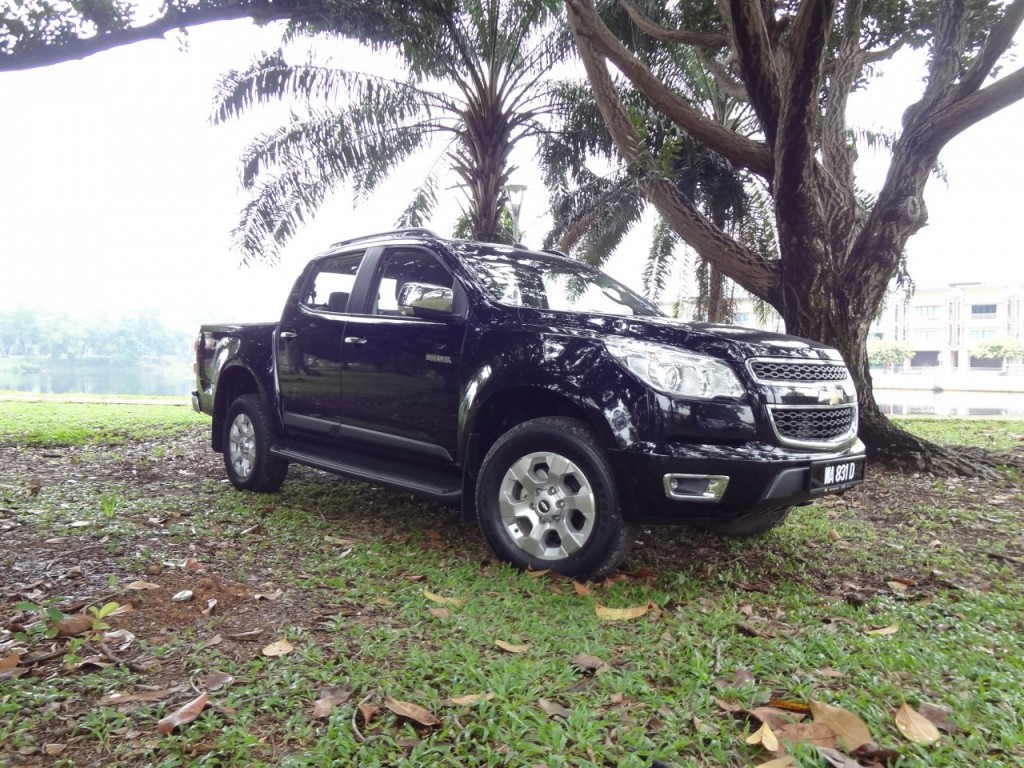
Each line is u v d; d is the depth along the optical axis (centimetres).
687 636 292
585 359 358
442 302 418
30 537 403
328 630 292
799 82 654
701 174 1424
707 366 344
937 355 7100
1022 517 533
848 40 881
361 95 1238
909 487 645
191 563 362
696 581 368
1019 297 6762
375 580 357
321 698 232
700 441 339
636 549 431
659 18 1120
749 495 337
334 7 767
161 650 263
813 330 758
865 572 405
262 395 543
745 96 1009
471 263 448
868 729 217
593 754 204
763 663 264
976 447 847
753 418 343
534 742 211
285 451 520
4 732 208
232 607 312
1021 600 352
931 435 1016
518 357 380
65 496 520
